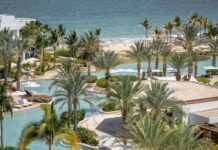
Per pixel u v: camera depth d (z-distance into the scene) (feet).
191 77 326.03
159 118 178.19
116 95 218.59
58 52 422.41
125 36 598.75
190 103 231.91
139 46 329.52
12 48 306.55
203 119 221.87
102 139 220.84
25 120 251.60
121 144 211.00
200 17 500.33
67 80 226.79
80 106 280.10
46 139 153.07
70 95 227.40
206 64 420.77
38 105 276.00
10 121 249.34
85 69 373.61
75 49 381.19
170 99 213.46
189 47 410.72
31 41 378.32
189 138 162.71
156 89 211.41
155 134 162.61
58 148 208.33
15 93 282.36
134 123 204.23
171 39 510.99
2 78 333.62
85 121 247.29
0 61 315.17
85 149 211.61
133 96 216.95
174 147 159.63
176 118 227.40
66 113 232.94
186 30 415.03
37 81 341.21
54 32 386.52
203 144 169.58
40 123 151.74
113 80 321.11
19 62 306.76
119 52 444.55
